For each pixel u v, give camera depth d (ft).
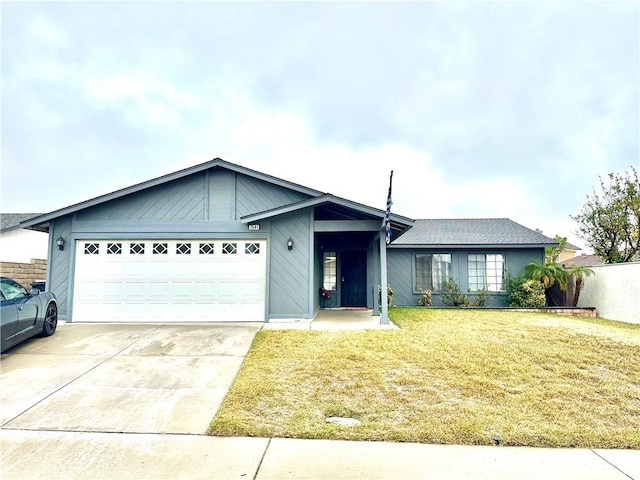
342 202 28.07
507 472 9.39
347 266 43.93
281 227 30.09
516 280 43.50
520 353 19.99
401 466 9.64
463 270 46.09
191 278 29.81
